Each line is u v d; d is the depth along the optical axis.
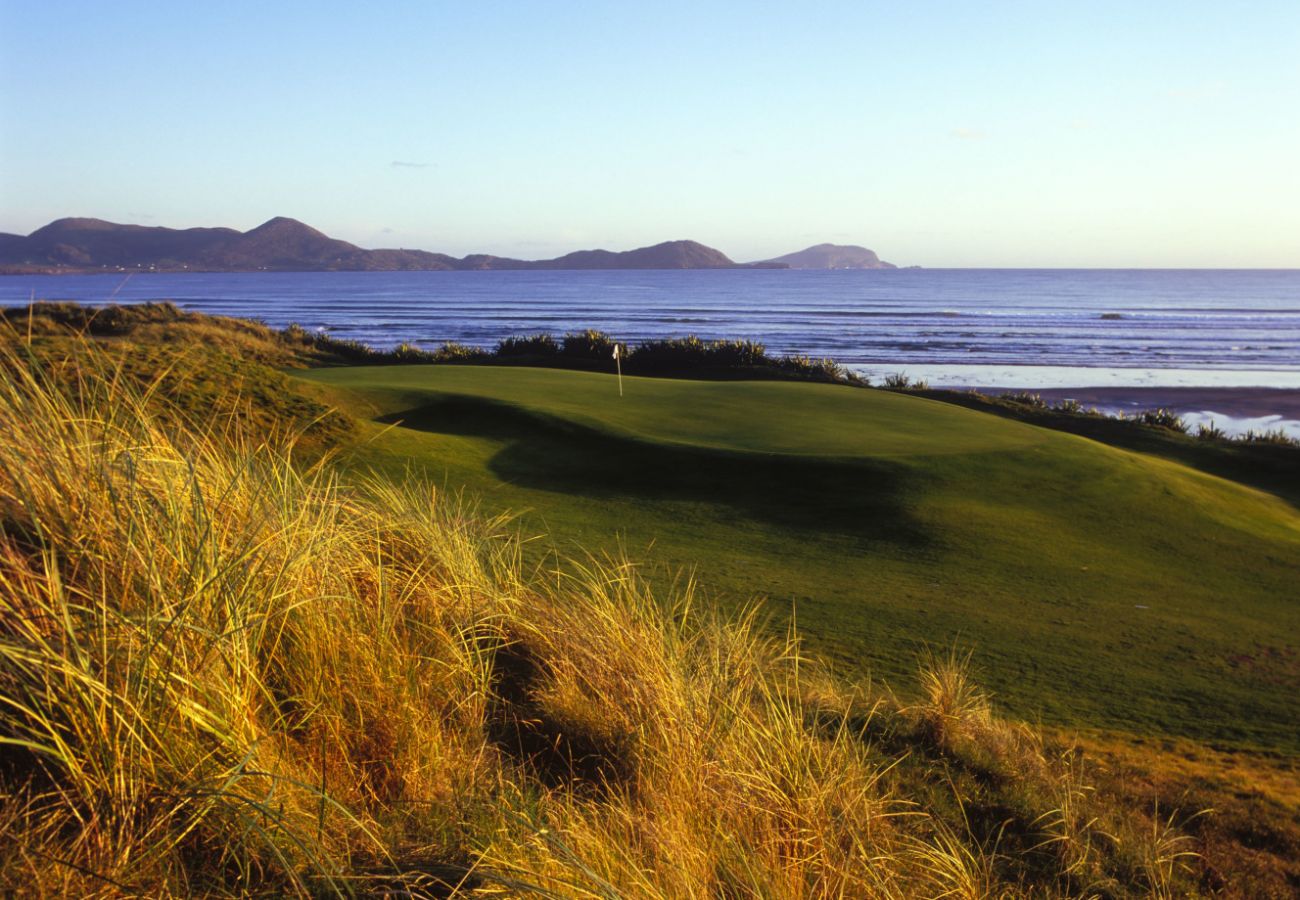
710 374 40.16
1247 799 6.12
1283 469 25.91
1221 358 62.47
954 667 8.12
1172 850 5.02
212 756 2.71
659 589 9.72
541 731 3.93
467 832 2.88
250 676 3.04
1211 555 15.17
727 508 15.54
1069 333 82.75
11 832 2.28
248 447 4.57
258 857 2.48
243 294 171.25
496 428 19.58
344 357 39.19
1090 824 5.02
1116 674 9.05
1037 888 4.30
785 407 23.59
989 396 35.62
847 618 9.83
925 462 18.03
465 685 4.00
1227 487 20.84
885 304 141.75
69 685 2.55
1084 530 15.70
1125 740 7.28
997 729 6.27
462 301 145.62
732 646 5.17
